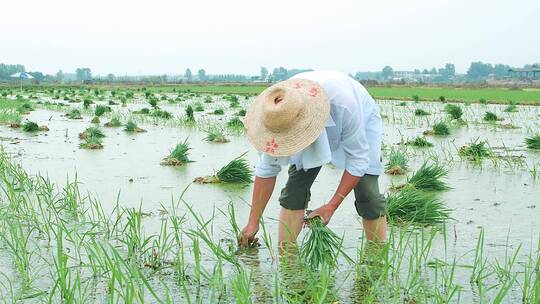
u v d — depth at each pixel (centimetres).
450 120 1927
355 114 424
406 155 1107
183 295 394
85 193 734
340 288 406
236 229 497
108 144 1307
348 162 441
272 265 451
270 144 407
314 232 426
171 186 790
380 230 492
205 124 1858
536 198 720
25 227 557
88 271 439
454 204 685
